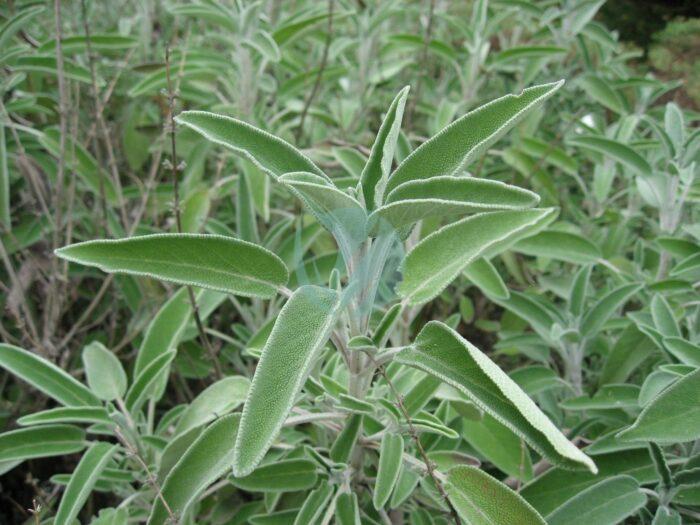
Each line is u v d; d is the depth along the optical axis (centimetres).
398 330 39
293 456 31
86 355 34
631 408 34
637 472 30
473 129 24
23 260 47
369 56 64
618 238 52
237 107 50
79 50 46
